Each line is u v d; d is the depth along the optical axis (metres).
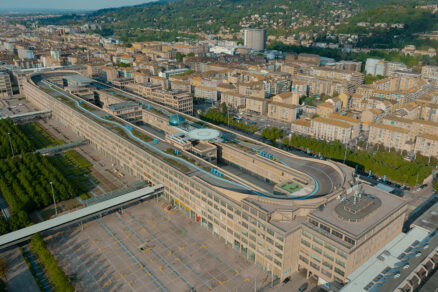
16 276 174.62
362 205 173.62
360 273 160.12
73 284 169.50
